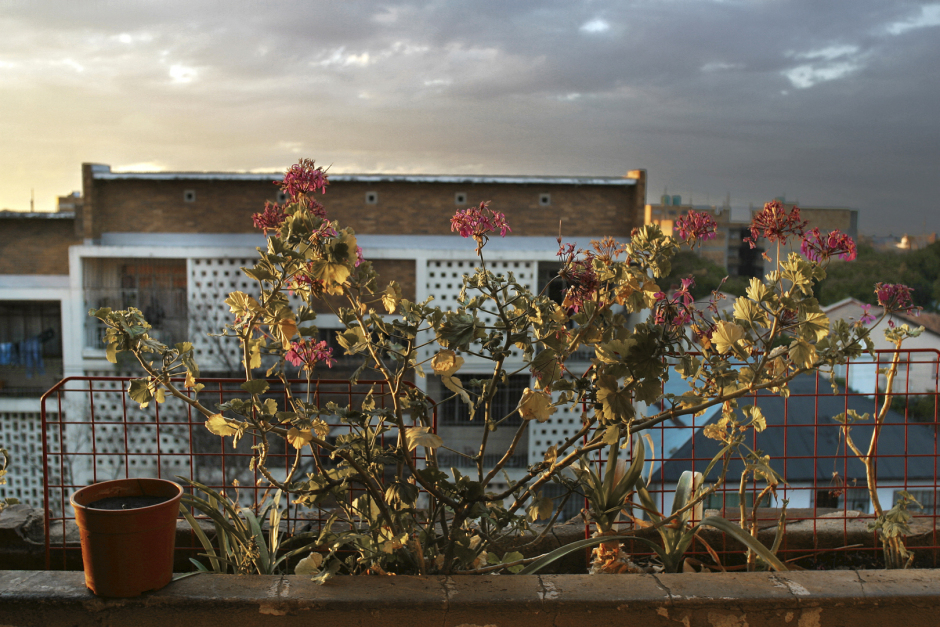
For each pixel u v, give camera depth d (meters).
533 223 15.95
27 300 16.77
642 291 2.29
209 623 2.19
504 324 2.24
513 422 13.33
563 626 2.18
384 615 2.18
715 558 2.83
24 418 15.05
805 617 2.20
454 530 2.39
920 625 2.21
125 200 16.25
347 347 2.38
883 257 23.81
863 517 3.28
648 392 2.14
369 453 2.37
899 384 13.28
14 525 3.08
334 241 2.11
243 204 16.27
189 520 2.66
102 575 2.15
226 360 13.95
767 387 2.24
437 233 15.97
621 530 2.79
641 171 15.63
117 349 2.28
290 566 2.99
